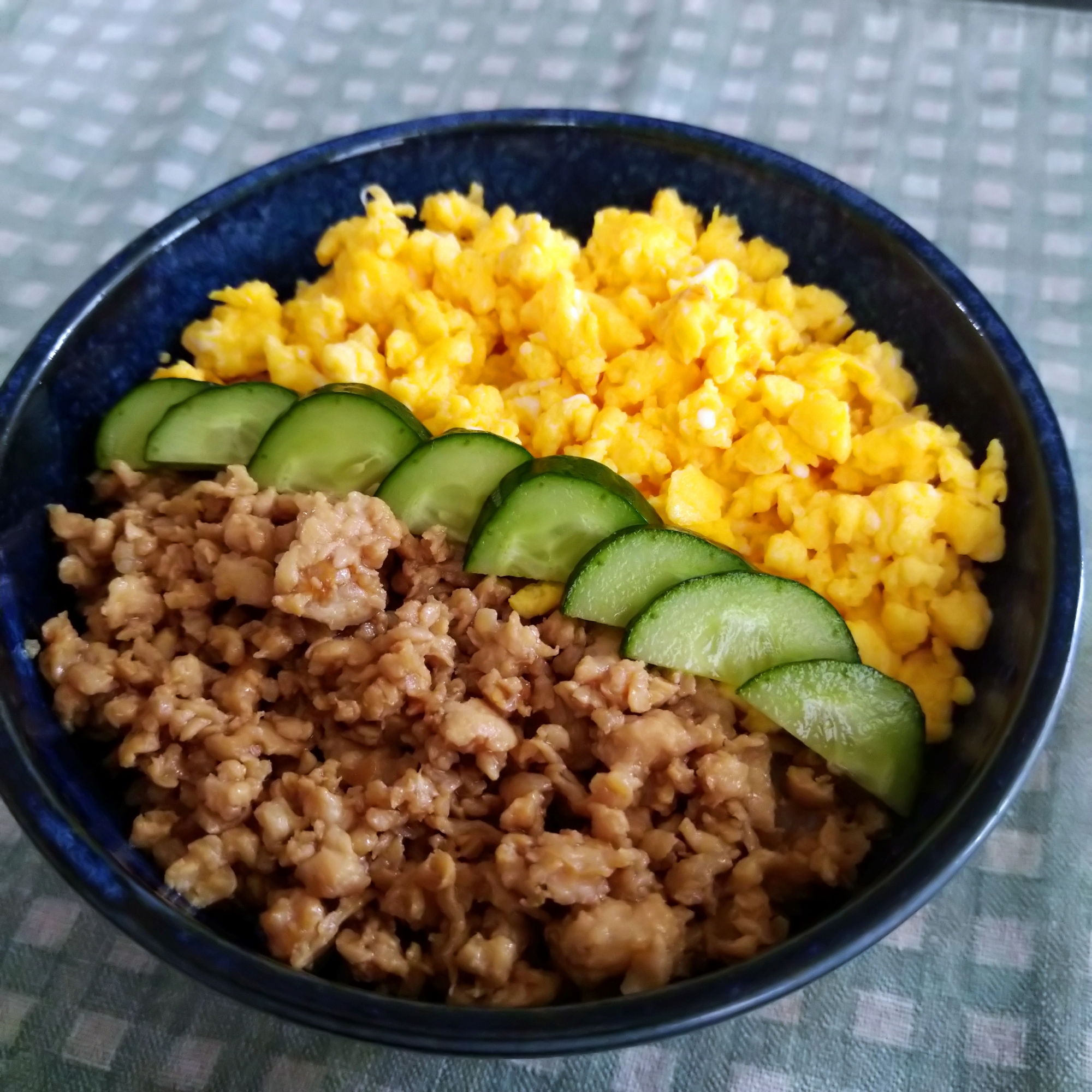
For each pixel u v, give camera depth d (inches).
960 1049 6.6
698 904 6.5
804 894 6.7
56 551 7.8
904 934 6.9
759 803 6.7
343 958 6.4
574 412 8.2
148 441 8.0
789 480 7.9
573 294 8.3
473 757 6.8
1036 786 7.4
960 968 6.8
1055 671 6.1
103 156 11.4
